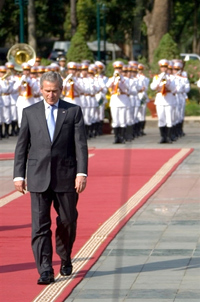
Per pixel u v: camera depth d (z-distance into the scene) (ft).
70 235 46.60
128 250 53.11
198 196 75.10
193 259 50.49
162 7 217.36
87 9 321.73
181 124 140.97
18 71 148.97
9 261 51.01
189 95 198.18
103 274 47.32
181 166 97.60
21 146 46.68
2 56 282.77
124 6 291.99
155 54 199.93
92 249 53.21
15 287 44.86
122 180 85.71
